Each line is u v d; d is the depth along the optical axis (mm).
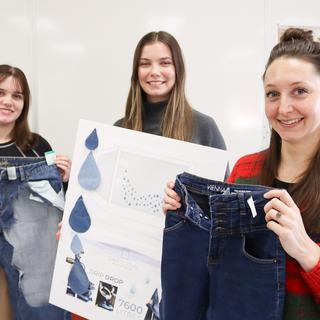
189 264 892
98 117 1852
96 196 1176
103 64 1825
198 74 1865
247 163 954
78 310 1198
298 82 758
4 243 1314
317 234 757
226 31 1855
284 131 803
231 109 1893
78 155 1195
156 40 1370
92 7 1796
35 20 1784
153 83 1370
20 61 1794
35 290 1363
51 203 1312
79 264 1197
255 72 1881
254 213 786
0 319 1486
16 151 1537
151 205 1126
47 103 1830
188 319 892
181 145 1101
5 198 1296
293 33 837
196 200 917
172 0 1822
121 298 1157
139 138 1140
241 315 796
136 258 1145
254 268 788
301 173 825
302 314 758
